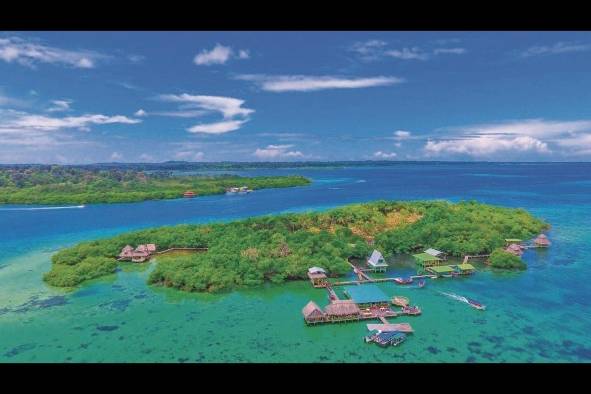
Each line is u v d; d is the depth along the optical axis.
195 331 48.78
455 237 80.00
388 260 76.12
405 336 46.47
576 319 50.38
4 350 44.94
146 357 43.16
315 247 74.81
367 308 53.16
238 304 56.53
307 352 43.62
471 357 42.06
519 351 43.12
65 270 68.31
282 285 63.50
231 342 46.00
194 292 61.00
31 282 66.75
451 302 56.00
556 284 62.34
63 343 46.31
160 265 68.44
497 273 67.75
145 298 59.12
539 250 80.94
